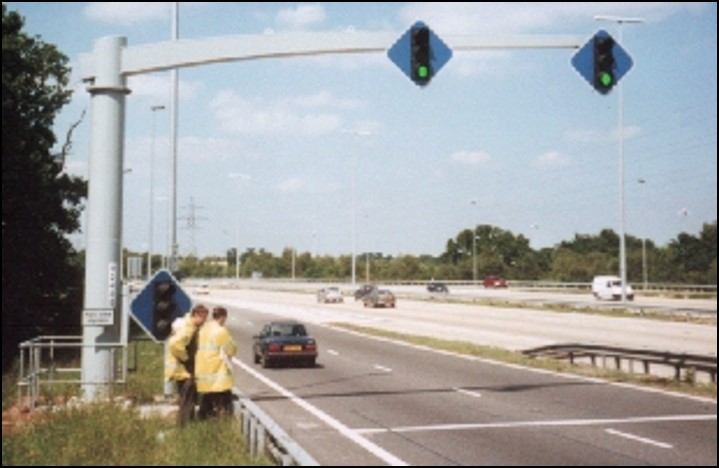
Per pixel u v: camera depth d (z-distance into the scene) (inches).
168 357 456.1
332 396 660.1
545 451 421.1
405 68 493.4
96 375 550.9
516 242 6422.2
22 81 1093.1
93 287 551.2
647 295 2815.0
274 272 7037.4
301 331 944.9
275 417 552.1
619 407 573.6
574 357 965.8
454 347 1096.8
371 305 2429.9
